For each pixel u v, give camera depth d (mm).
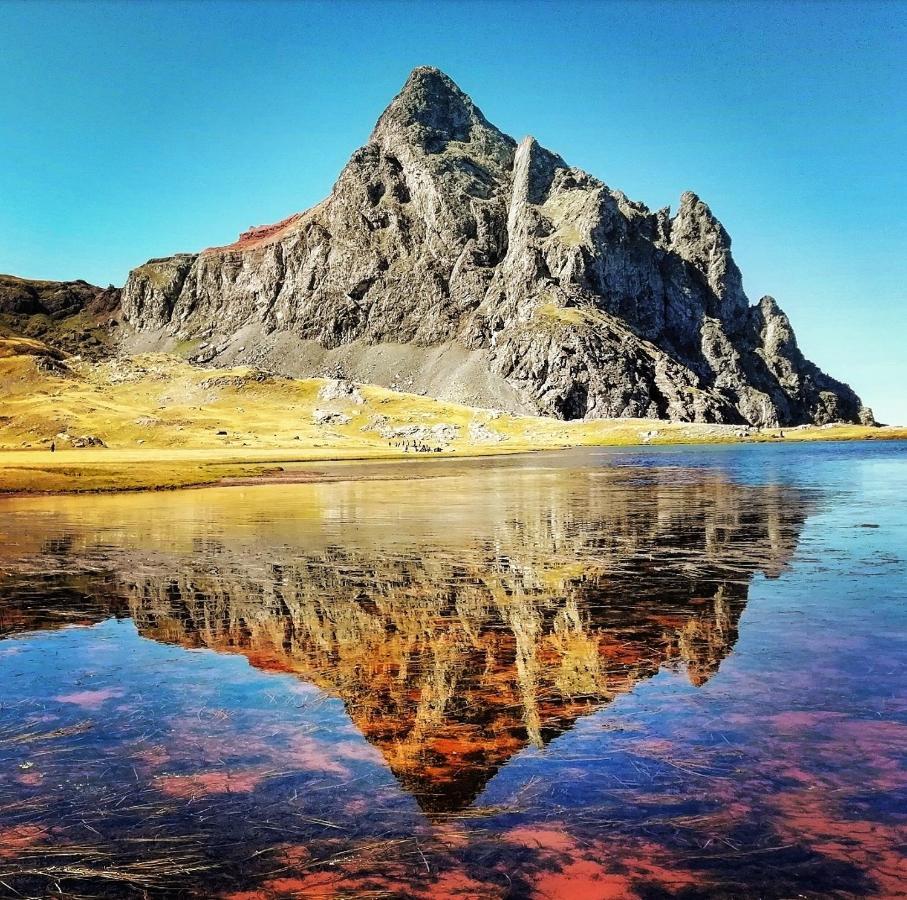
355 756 7219
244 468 74250
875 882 5016
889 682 9109
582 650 10805
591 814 5996
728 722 7906
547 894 4930
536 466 87438
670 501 36250
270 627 12430
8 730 7945
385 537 23797
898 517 27375
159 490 48562
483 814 6016
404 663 10320
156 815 6086
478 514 31141
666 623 12328
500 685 9312
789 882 5039
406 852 5480
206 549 21375
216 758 7180
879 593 14320
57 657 10773
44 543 23000
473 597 14609
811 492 40125
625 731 7707
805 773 6680
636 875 5137
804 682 9156
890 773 6664
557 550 20703
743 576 16391
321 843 5629
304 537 23938
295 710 8516
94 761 7141
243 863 5355
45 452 118125
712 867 5223
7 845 5668
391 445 177250
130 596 14977
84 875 5238
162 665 10359
